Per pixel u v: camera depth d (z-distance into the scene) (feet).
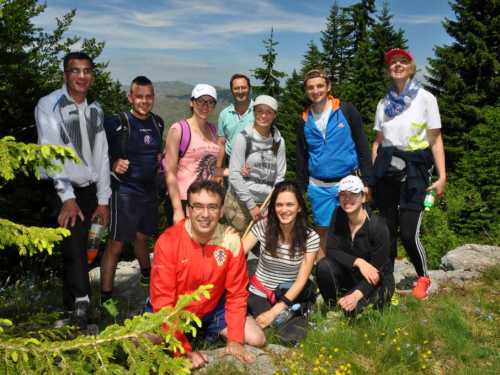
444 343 11.61
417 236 14.55
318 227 16.96
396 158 14.61
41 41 60.13
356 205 12.73
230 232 10.56
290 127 113.29
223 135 19.51
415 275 18.63
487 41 100.32
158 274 9.94
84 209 12.88
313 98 15.58
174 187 14.07
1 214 39.78
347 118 15.40
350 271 13.44
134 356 6.23
